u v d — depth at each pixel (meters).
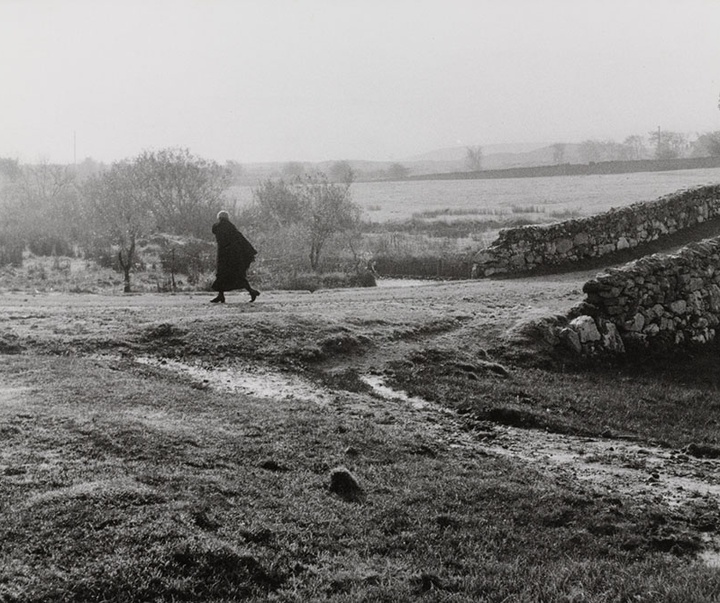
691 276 18.48
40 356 12.37
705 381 16.25
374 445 8.98
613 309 16.89
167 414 9.20
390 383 12.88
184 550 5.57
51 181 54.09
